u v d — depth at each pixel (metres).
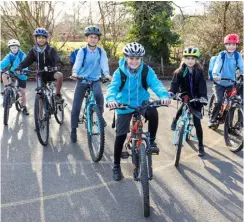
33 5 11.49
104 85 9.70
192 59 4.12
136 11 11.81
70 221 3.12
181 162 4.41
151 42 12.05
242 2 11.95
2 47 11.52
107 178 3.94
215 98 5.51
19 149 4.77
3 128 5.68
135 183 3.82
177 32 12.98
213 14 12.31
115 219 3.15
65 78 10.60
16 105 6.52
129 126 3.62
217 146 5.00
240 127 4.77
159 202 3.44
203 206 3.38
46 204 3.38
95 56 4.77
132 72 3.37
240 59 5.20
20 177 3.94
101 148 4.20
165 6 12.05
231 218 3.20
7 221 3.10
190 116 4.37
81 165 4.29
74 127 4.98
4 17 11.61
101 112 4.75
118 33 12.22
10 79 5.96
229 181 3.92
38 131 4.62
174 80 4.31
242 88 5.25
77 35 12.60
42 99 4.79
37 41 5.04
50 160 4.43
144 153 3.16
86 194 3.58
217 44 12.27
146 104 3.29
